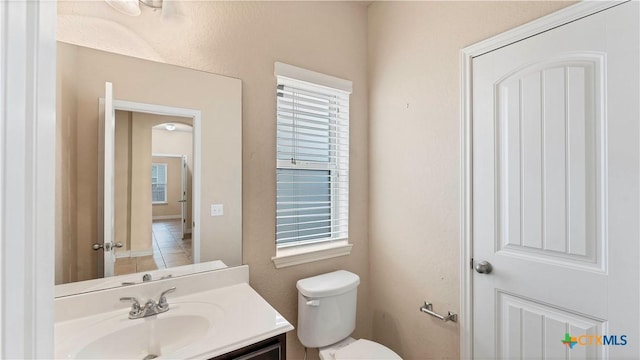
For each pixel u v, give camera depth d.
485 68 1.33
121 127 1.21
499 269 1.29
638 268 0.95
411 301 1.68
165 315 1.11
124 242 1.21
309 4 1.71
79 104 1.13
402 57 1.73
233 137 1.45
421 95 1.62
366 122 1.96
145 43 1.25
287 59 1.62
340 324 1.54
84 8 1.14
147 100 1.25
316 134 1.81
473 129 1.38
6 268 0.27
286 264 1.63
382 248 1.87
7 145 0.27
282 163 1.69
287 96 1.69
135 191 1.24
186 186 1.34
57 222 1.09
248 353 0.94
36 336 0.30
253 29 1.52
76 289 1.11
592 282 1.04
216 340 0.92
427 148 1.59
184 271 1.33
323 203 1.88
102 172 1.17
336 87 1.79
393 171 1.79
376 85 1.91
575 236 1.07
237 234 1.46
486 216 1.33
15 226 0.28
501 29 1.28
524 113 1.21
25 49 0.29
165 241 1.29
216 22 1.41
